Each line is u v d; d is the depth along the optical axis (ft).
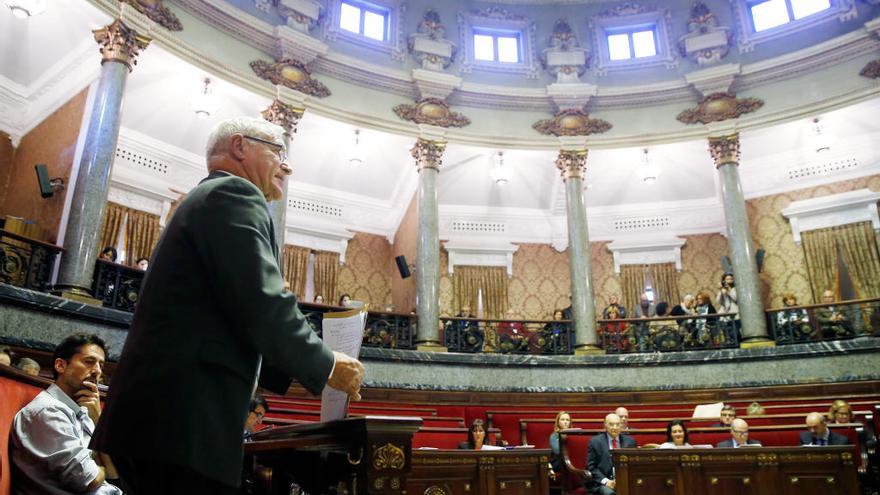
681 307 39.88
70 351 10.69
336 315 6.84
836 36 40.19
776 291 46.34
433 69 42.93
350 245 49.34
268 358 4.87
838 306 35.91
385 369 33.86
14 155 35.76
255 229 5.29
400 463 5.83
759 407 29.66
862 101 38.63
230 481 4.80
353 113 39.88
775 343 36.24
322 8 40.09
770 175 47.85
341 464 6.67
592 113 43.91
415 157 41.32
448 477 18.10
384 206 50.70
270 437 7.87
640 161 46.73
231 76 35.63
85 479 9.55
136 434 4.73
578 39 45.42
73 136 32.58
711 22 43.57
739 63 42.09
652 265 50.47
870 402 31.09
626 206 51.49
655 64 44.19
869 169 44.86
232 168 6.36
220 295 5.09
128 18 31.01
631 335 38.14
